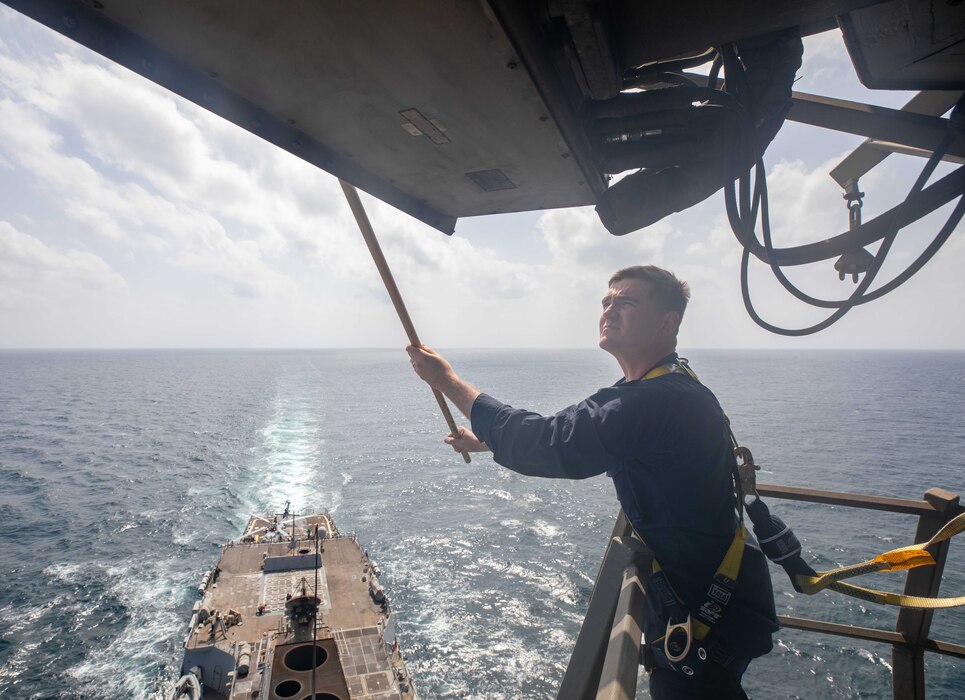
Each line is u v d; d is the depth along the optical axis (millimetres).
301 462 78625
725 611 2244
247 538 41250
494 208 4008
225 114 2473
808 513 53625
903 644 3895
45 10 1894
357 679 25234
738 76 2807
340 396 168000
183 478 69750
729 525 2340
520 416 2410
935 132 3166
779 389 188375
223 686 26344
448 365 2816
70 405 142375
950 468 72125
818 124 3449
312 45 2102
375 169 3271
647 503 2373
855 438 92938
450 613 36938
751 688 27688
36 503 59594
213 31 2043
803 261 3262
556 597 39156
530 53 2125
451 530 52219
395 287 2973
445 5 1856
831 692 27469
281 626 29250
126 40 2098
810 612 34719
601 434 2184
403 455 83375
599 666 1919
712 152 3150
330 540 40812
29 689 28969
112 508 58031
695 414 2217
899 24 2572
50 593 39219
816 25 2652
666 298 2648
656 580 2375
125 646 32688
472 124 2695
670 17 2391
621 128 3092
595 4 2242
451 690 29359
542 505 59438
